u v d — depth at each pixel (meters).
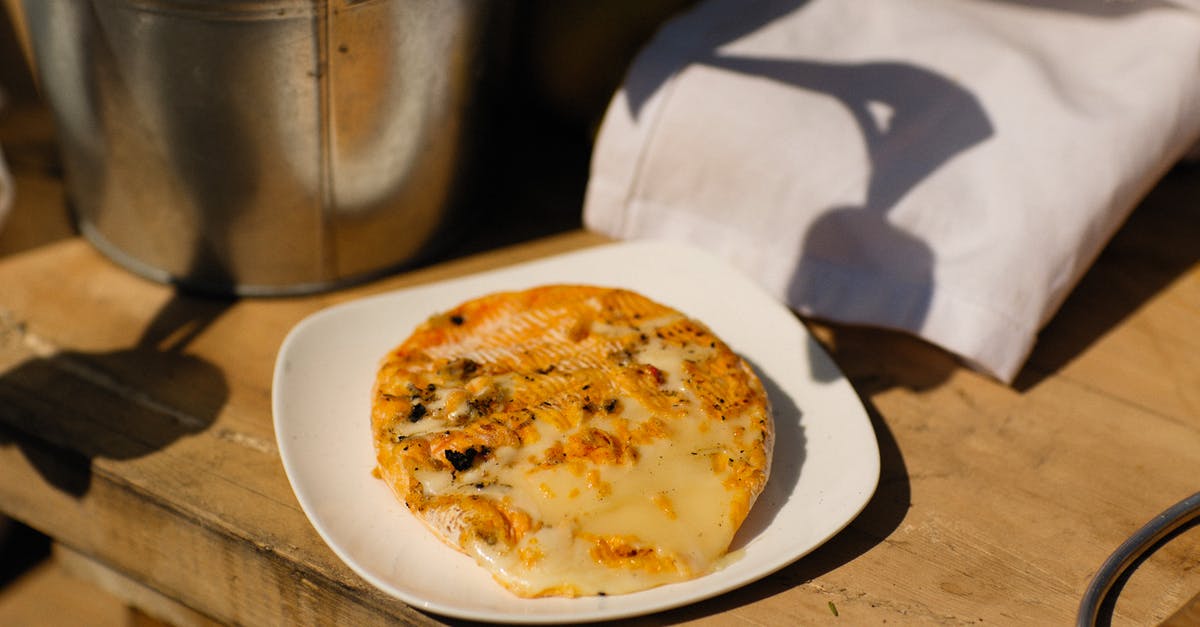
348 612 0.51
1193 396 0.60
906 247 0.59
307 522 0.52
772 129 0.60
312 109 0.56
